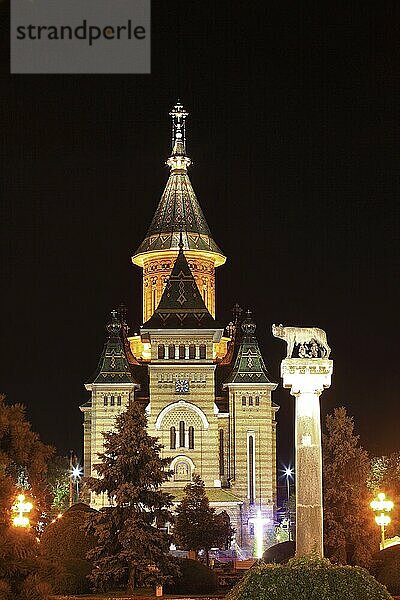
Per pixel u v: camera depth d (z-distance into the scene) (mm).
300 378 38375
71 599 55969
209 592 63344
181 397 129500
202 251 151875
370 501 80062
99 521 64875
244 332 137375
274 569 32031
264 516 128750
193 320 131875
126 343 153000
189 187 157625
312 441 38312
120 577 62125
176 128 160500
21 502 52312
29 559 28688
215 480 127188
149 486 67625
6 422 37375
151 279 152875
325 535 75375
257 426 132625
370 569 60406
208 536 94562
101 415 131625
